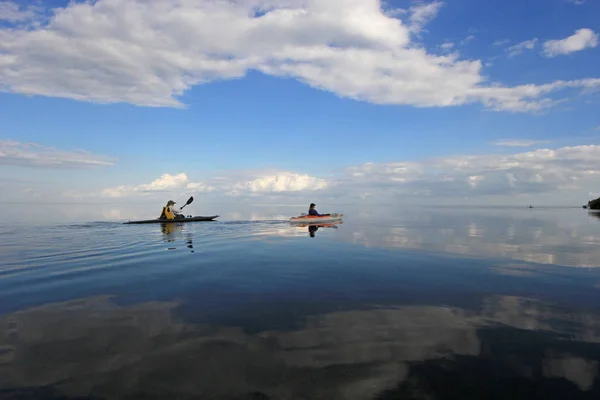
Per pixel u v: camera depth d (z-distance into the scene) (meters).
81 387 2.95
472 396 2.80
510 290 5.80
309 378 3.07
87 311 4.87
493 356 3.47
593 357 3.43
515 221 25.33
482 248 10.62
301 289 5.94
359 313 4.73
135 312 4.82
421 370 3.21
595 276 6.78
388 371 3.19
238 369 3.23
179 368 3.25
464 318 4.51
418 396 2.80
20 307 5.07
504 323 4.33
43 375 3.14
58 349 3.66
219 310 4.88
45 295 5.68
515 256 9.12
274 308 4.96
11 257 9.27
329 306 5.03
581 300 5.23
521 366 3.27
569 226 19.83
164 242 12.41
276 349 3.64
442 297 5.43
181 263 8.38
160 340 3.88
